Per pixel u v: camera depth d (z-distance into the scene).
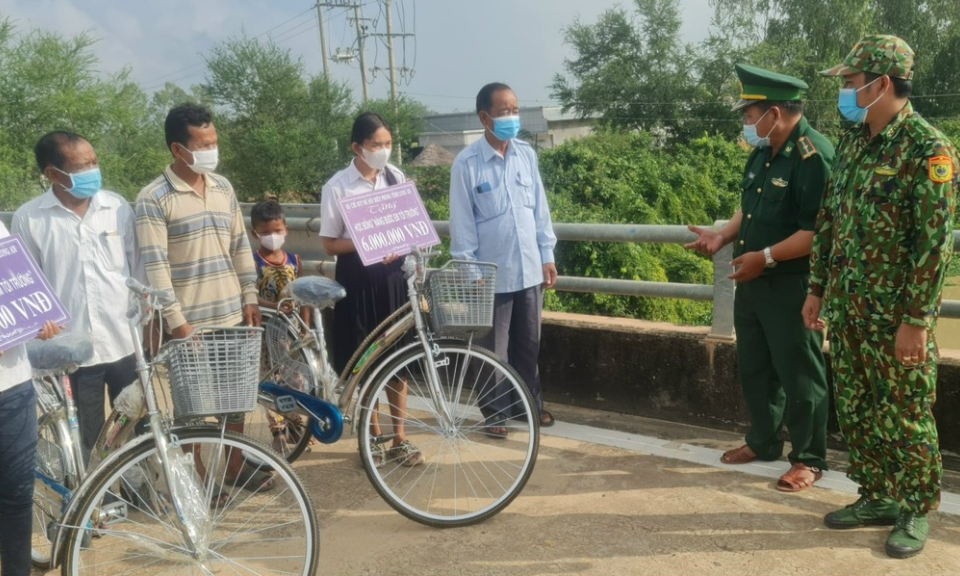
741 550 3.11
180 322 3.38
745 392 3.83
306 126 33.94
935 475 3.00
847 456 3.96
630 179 24.50
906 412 2.96
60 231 3.41
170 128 3.38
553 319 4.86
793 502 3.49
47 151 3.27
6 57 26.70
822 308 3.21
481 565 3.11
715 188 26.19
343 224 3.96
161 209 3.41
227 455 3.39
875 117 2.88
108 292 3.48
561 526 3.38
